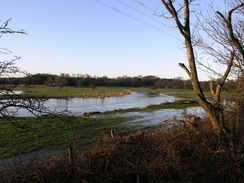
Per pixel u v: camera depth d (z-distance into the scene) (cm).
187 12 484
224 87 602
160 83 10475
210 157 445
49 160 485
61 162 466
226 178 415
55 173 428
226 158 436
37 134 1255
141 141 559
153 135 587
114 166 446
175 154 461
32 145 1046
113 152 481
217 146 460
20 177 413
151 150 498
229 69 461
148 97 5800
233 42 452
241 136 479
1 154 912
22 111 2367
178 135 512
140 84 12938
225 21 438
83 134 1276
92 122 1733
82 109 2945
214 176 413
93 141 1060
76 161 465
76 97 5078
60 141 1116
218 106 486
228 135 470
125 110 2742
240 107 514
